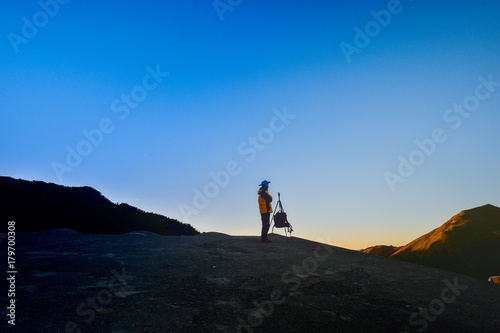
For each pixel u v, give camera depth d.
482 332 3.41
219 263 5.88
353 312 3.77
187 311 3.57
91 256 6.15
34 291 3.97
